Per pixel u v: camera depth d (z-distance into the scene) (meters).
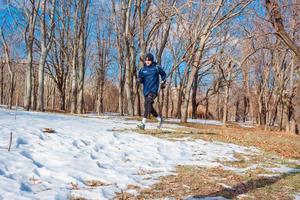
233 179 6.21
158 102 40.66
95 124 11.73
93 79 58.22
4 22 23.75
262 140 12.95
